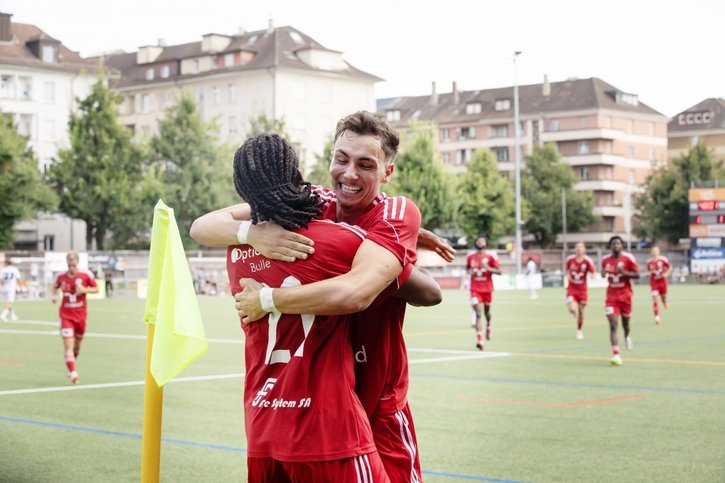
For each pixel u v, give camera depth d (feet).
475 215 251.39
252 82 287.48
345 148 13.16
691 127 380.58
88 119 193.06
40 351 64.34
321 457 12.00
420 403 38.75
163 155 208.33
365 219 13.24
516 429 32.53
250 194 12.39
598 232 332.19
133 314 108.78
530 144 352.08
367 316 13.34
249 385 12.72
